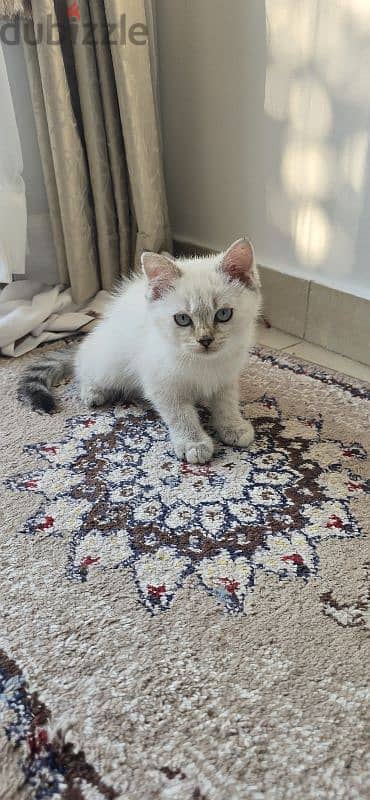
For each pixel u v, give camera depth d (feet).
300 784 0.92
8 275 2.20
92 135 2.23
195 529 1.39
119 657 1.11
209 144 2.37
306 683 1.06
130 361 1.76
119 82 2.14
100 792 0.91
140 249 2.41
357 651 1.11
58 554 1.33
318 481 1.53
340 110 1.91
